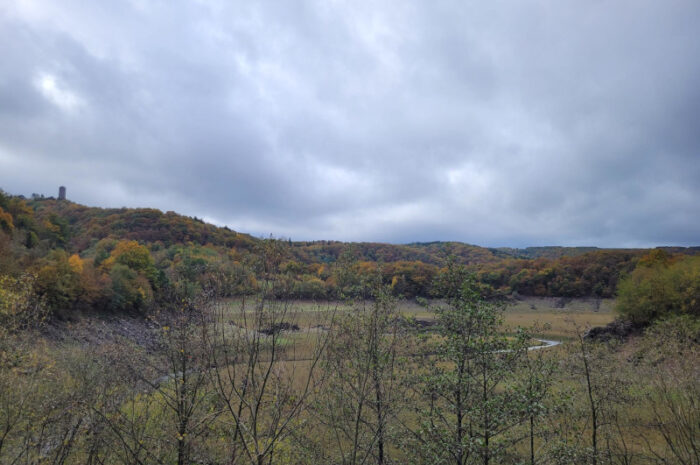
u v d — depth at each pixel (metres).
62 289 50.59
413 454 10.99
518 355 11.27
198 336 8.30
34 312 13.92
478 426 10.57
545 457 10.79
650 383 14.25
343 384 9.89
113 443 10.13
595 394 13.57
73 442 10.38
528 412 9.88
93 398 10.08
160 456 10.12
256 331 8.00
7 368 11.23
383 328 9.75
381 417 10.07
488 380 11.10
